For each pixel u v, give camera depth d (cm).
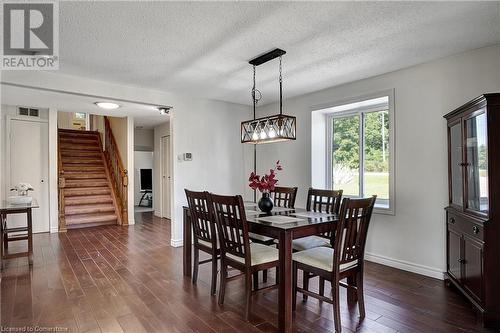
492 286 218
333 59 312
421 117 328
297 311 246
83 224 603
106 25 235
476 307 229
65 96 427
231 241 247
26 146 530
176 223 453
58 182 559
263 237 312
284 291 213
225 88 425
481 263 225
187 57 304
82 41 263
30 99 451
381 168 395
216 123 505
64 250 426
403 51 293
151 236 518
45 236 516
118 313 238
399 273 330
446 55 304
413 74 334
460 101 298
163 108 482
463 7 213
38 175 542
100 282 304
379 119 399
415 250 333
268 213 293
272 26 240
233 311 244
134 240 488
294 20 230
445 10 217
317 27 242
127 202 629
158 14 219
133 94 418
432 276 317
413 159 335
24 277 317
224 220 254
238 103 528
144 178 978
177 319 230
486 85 283
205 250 290
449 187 297
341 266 223
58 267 350
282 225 231
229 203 242
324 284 295
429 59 315
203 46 277
